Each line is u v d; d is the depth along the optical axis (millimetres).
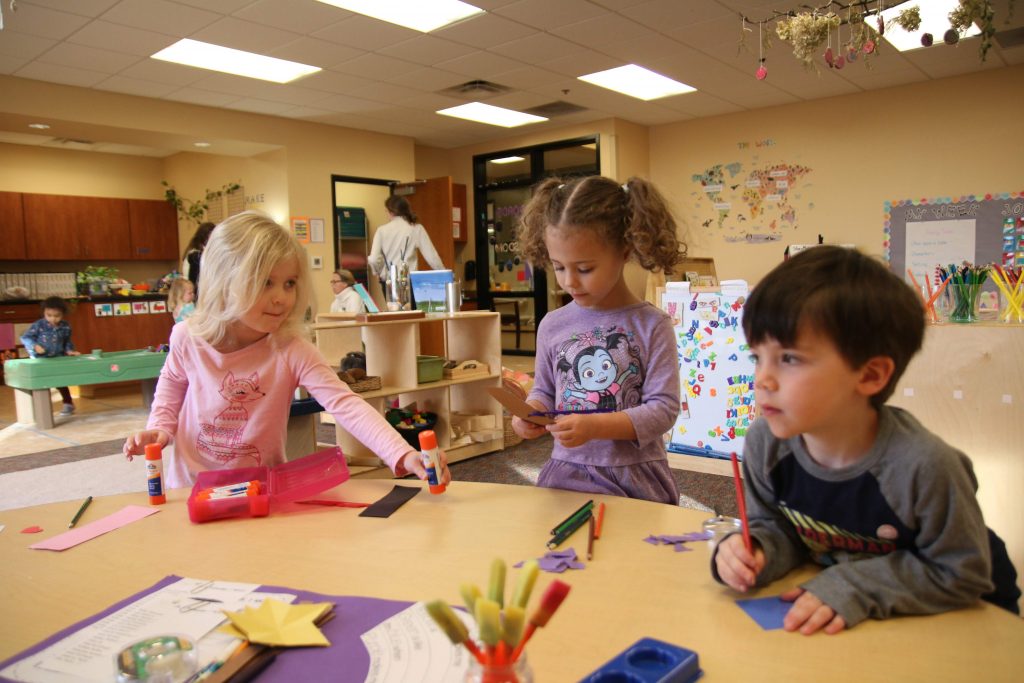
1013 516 2250
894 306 728
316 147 7176
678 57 5410
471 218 8961
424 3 4312
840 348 717
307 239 7109
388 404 4238
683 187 7797
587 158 7973
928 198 6371
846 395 743
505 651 527
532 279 8492
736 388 3705
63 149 8133
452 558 969
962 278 2459
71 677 695
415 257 6145
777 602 807
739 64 5629
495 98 6512
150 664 666
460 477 3662
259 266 1330
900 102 6430
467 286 9062
